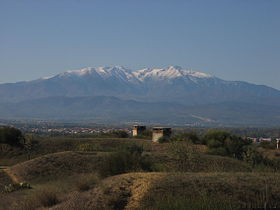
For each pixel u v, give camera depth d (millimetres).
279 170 31484
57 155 47031
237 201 18344
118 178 23953
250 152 42594
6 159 60719
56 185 33750
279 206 18281
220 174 22859
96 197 21938
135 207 19438
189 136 61406
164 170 30797
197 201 17297
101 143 63031
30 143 63844
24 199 27594
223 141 56938
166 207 17156
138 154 33188
